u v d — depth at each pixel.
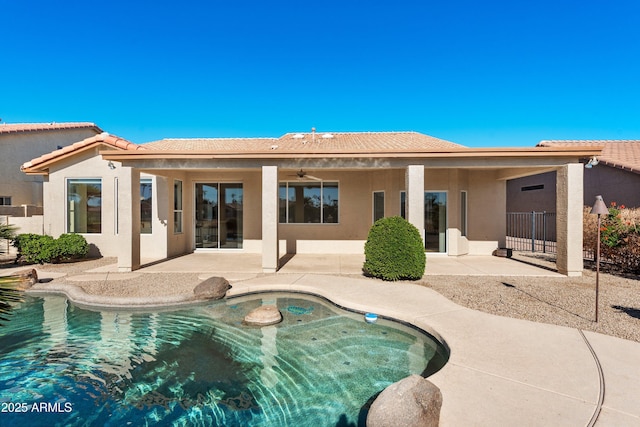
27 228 13.11
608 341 4.82
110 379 4.55
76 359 5.13
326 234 14.47
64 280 9.05
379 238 9.00
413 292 7.66
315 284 8.43
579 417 3.04
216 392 4.22
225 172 14.48
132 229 10.30
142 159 10.12
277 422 3.61
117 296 7.50
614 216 10.58
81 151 12.93
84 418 3.73
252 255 13.80
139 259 10.71
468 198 13.83
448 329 5.34
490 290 7.93
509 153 9.41
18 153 18.39
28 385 4.42
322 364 4.91
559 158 9.59
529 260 12.51
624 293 7.60
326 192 14.54
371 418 2.92
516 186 23.06
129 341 5.76
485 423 2.95
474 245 13.88
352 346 5.48
